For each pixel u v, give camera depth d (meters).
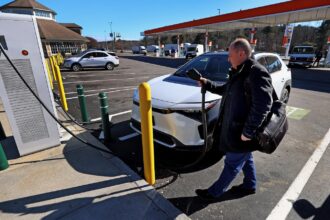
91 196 2.32
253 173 2.35
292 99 6.77
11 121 2.93
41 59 2.96
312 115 5.14
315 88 8.75
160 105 2.77
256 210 2.20
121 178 2.63
